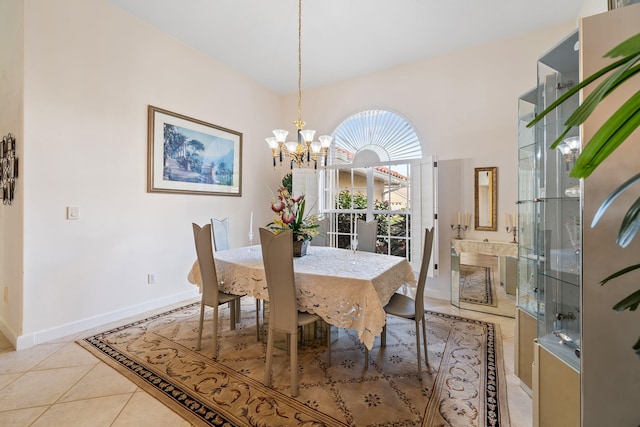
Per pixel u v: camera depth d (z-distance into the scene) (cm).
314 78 441
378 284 185
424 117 378
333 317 181
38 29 235
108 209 281
